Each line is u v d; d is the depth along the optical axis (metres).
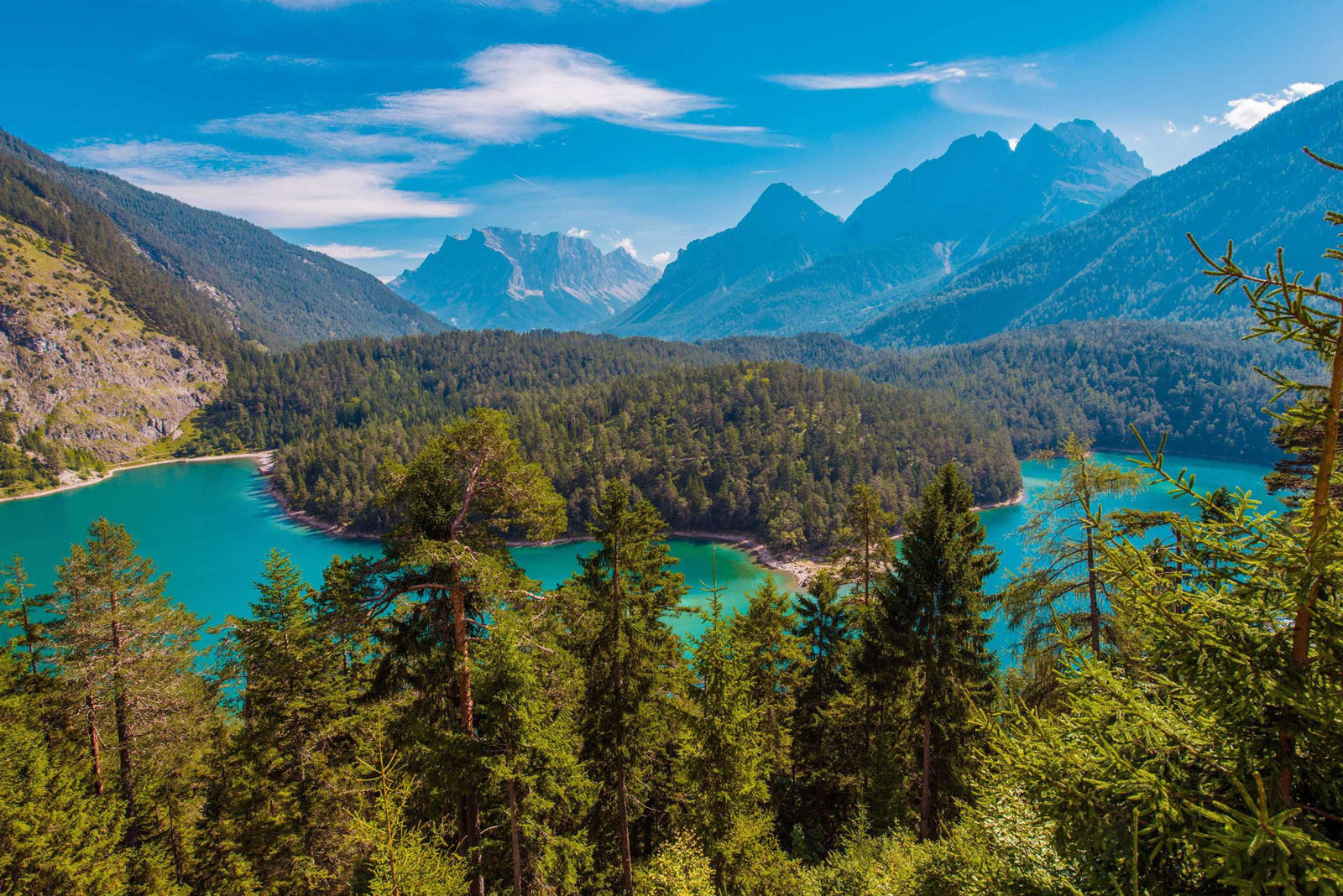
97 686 30.05
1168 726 8.30
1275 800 7.48
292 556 136.75
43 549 144.88
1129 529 8.67
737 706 20.53
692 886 18.61
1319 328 6.93
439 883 15.62
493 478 20.59
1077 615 20.45
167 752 31.11
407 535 19.53
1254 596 7.61
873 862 19.25
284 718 25.56
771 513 137.88
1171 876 8.29
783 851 26.67
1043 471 199.38
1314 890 6.57
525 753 17.23
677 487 156.38
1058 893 9.24
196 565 129.62
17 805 21.19
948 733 25.12
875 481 146.12
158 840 27.98
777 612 30.14
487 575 17.89
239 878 24.64
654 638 25.27
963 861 11.34
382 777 16.81
